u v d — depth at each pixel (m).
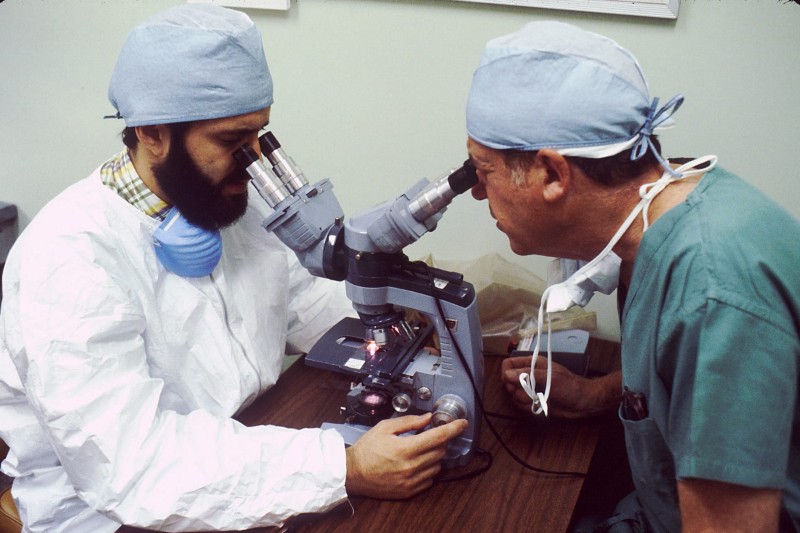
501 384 1.54
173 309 1.37
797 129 1.59
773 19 1.52
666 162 0.97
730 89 1.61
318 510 1.16
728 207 0.91
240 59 1.22
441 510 1.17
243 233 1.55
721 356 0.82
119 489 1.12
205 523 1.14
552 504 1.18
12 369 1.32
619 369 1.60
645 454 1.02
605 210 0.99
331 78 1.93
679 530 1.08
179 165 1.26
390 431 1.21
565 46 0.94
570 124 0.93
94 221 1.27
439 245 1.98
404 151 1.95
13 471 1.39
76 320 1.17
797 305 0.85
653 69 1.65
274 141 1.30
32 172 2.34
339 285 1.70
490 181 1.04
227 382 1.41
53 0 2.08
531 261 1.91
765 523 0.85
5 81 2.22
